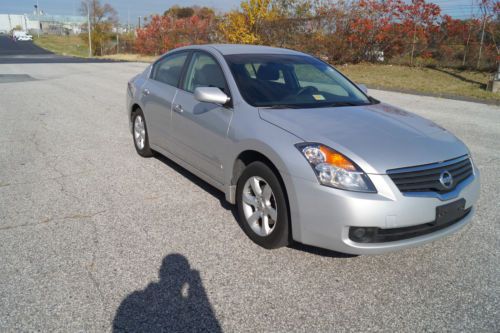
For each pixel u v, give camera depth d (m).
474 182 3.46
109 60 32.53
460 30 17.72
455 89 13.81
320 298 2.95
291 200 3.19
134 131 6.25
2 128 7.68
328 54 20.88
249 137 3.57
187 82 4.85
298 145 3.22
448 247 3.69
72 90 13.25
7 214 4.12
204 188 4.91
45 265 3.26
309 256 3.48
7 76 17.39
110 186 4.92
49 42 80.06
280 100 4.00
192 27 32.09
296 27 21.77
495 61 16.61
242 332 2.61
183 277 3.15
